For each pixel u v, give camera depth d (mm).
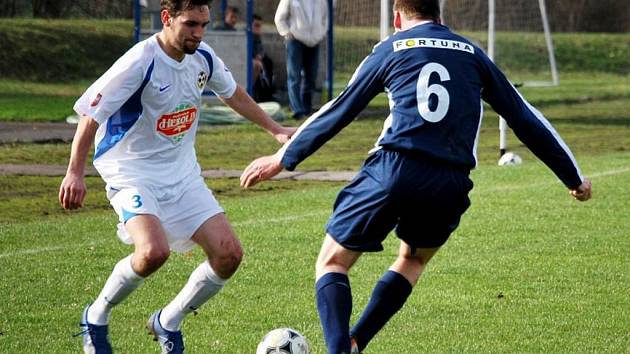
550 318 22266
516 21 87625
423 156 17156
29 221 33906
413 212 17484
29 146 53625
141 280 18094
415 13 18250
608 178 43000
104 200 38562
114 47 100188
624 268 27000
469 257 28141
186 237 18719
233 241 18484
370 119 72438
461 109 17422
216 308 22844
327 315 17359
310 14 64938
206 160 50469
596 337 20859
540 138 18297
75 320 21828
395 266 18891
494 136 63562
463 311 22766
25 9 112562
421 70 17422
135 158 18625
